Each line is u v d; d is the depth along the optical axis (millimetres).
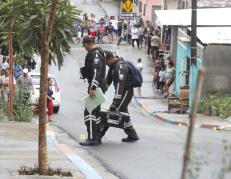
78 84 60875
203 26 48938
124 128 26031
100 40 87875
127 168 20578
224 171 11523
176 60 58719
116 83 25031
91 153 23234
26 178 16984
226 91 47125
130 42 89375
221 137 31156
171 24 50469
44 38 16984
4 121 33281
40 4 22312
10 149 22609
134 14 91500
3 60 42562
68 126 34375
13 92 35906
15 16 24703
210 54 46969
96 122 24953
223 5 59312
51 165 19516
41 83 17047
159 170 20328
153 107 50875
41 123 17344
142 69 67875
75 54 77312
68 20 22594
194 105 9273
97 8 115188
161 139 27844
